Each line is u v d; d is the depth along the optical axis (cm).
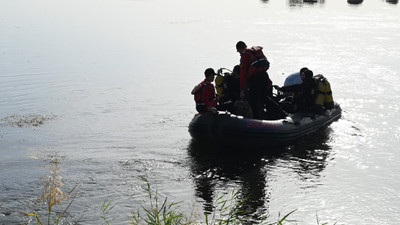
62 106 1200
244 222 611
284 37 2373
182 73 1590
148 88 1391
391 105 1190
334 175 773
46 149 895
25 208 650
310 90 1006
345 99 1252
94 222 613
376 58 1820
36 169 793
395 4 4297
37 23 2884
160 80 1494
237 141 888
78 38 2334
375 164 820
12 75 1534
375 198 687
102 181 746
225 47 2092
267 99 980
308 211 646
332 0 4747
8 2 4319
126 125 1052
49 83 1433
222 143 903
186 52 1975
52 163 821
